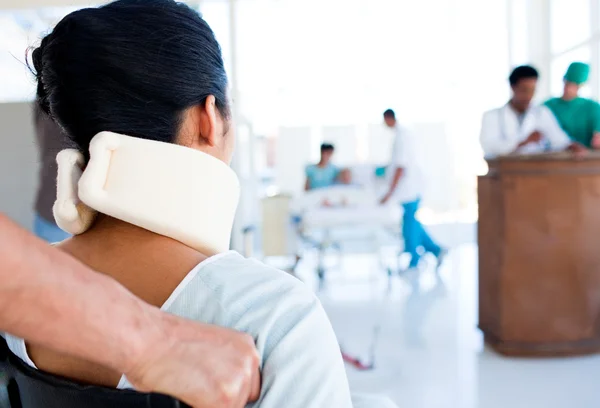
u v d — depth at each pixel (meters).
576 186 2.98
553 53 6.77
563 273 3.01
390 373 2.85
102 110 0.57
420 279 5.29
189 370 0.45
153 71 0.57
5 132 3.58
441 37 7.73
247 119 7.03
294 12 7.63
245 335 0.49
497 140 3.60
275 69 7.77
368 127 7.93
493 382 2.71
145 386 0.45
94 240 0.59
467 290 4.75
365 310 4.21
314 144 7.94
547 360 2.99
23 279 0.39
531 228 3.00
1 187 3.58
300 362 0.52
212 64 0.61
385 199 5.45
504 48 7.42
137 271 0.56
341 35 7.75
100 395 0.49
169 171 0.56
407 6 7.67
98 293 0.42
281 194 5.96
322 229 5.52
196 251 0.58
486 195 3.23
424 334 3.53
